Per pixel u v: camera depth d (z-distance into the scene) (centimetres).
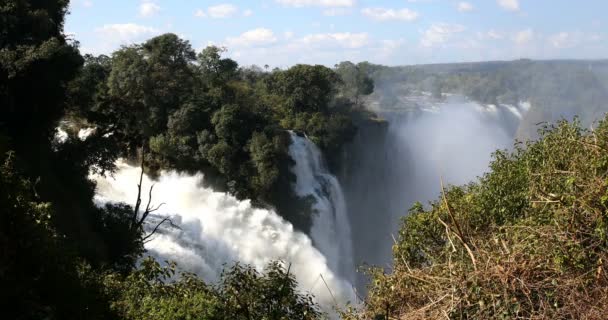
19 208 1371
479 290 1089
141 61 6000
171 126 5841
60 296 1373
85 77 4784
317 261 5512
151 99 5988
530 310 1075
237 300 1504
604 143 1361
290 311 1561
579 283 1054
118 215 3812
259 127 6078
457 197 1928
